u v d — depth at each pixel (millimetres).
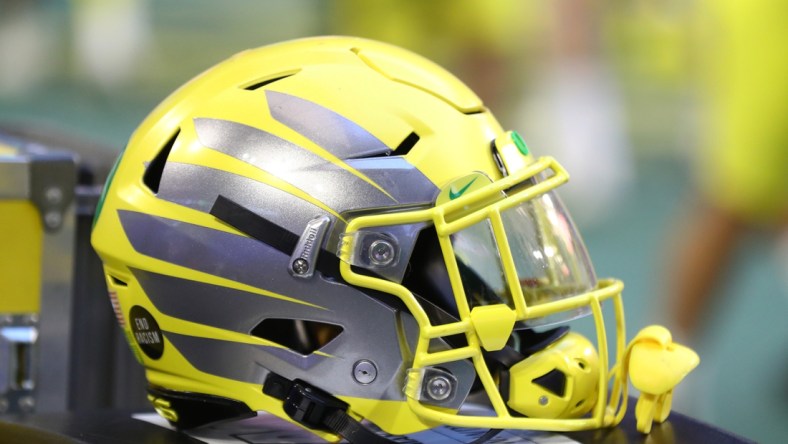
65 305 5293
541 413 3748
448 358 3609
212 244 3682
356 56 3924
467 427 3875
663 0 18109
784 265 12055
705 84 14383
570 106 16281
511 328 3619
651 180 16094
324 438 3762
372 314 3635
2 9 21953
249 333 3703
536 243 3756
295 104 3758
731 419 10164
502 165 3746
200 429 4020
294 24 21703
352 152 3664
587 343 3914
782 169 11086
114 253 3865
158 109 4000
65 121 17922
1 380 5211
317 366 3682
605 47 17219
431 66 3943
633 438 3816
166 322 3799
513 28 15977
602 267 13680
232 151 3715
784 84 10742
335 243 3613
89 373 5605
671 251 13445
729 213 11594
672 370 3736
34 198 5156
